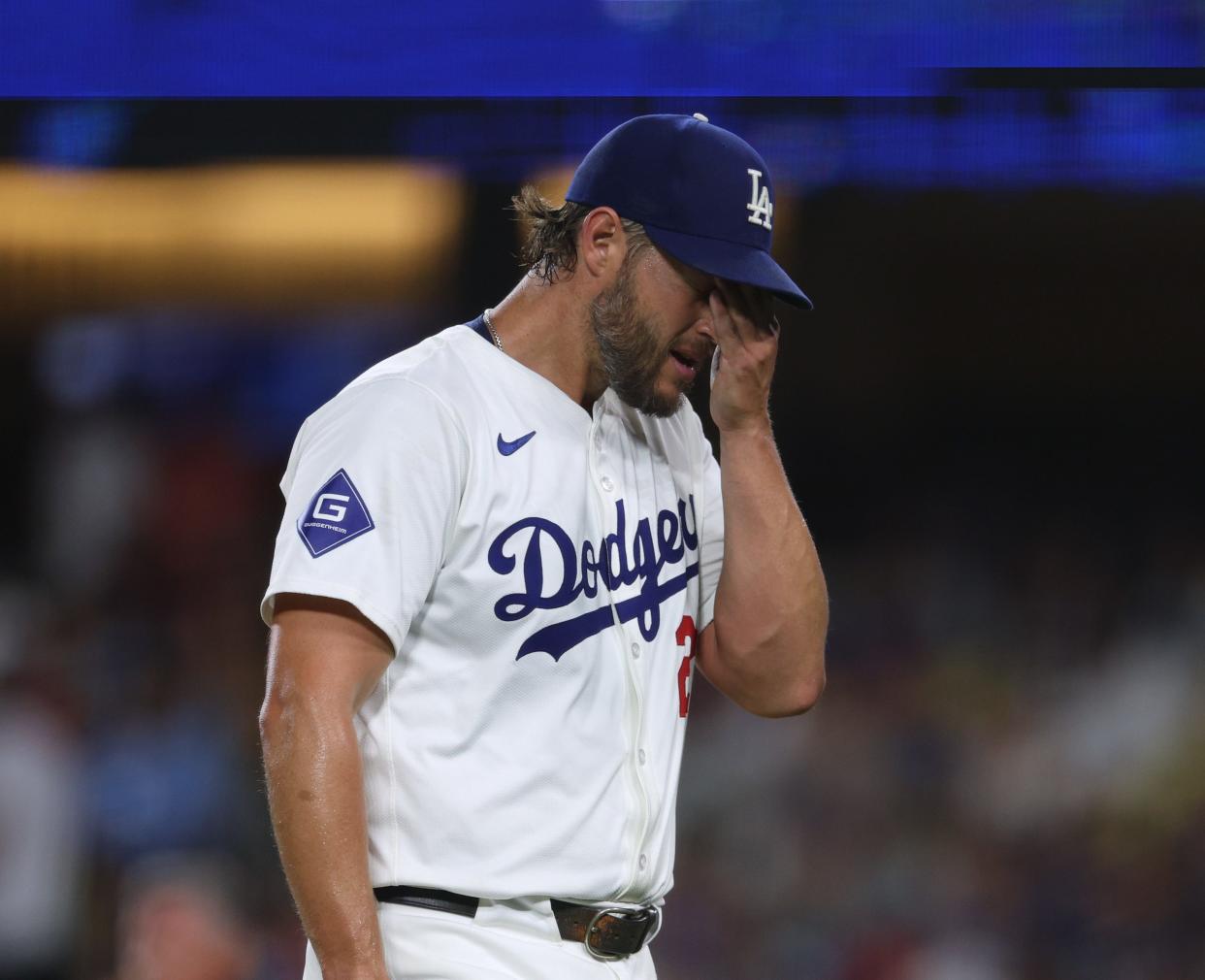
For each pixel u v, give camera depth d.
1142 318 31.06
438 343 7.82
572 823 7.49
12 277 25.58
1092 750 25.14
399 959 7.32
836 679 26.48
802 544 8.50
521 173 14.72
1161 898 23.28
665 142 7.76
